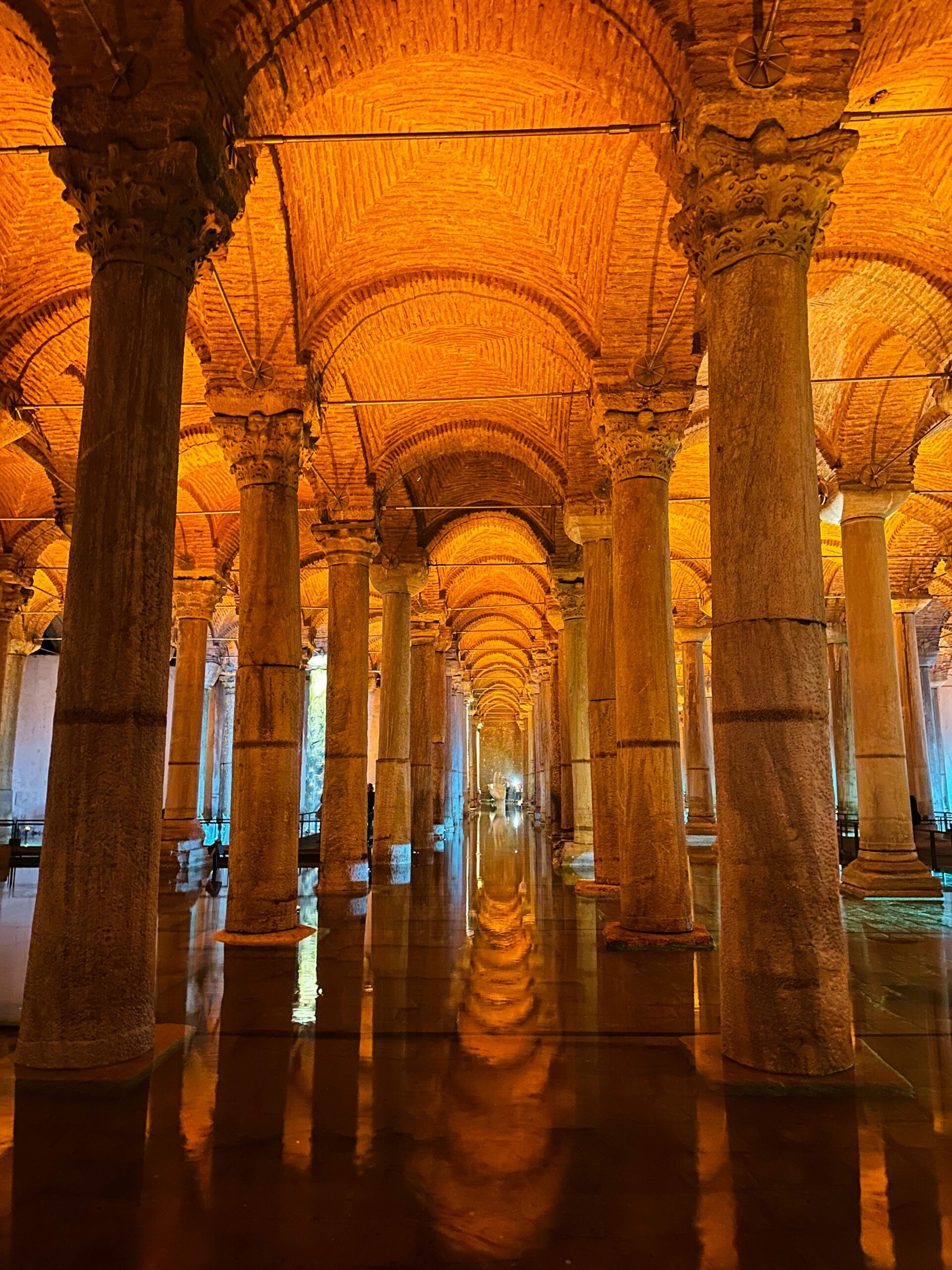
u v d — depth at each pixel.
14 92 7.21
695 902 10.48
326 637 27.33
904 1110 3.77
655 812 7.75
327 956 7.15
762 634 4.32
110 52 4.70
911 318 9.10
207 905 10.80
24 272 8.96
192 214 4.79
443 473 16.44
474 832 26.20
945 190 7.98
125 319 4.59
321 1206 2.93
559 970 6.58
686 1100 3.88
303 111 7.09
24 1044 4.13
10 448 13.17
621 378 8.48
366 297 9.16
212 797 27.38
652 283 8.20
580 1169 3.21
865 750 11.28
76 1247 2.67
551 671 22.94
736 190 4.70
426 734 19.78
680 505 17.80
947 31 5.54
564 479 12.66
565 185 8.09
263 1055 4.54
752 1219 2.85
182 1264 2.58
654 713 7.87
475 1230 2.78
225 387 8.41
